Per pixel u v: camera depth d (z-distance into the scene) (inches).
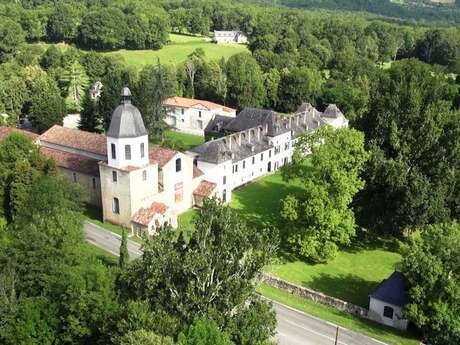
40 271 2390.5
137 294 2113.7
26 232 2511.1
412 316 2434.8
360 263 3388.3
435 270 2410.2
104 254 3149.6
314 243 3245.6
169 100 6525.6
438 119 3622.0
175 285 2070.6
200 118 6338.6
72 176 3949.3
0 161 3442.4
